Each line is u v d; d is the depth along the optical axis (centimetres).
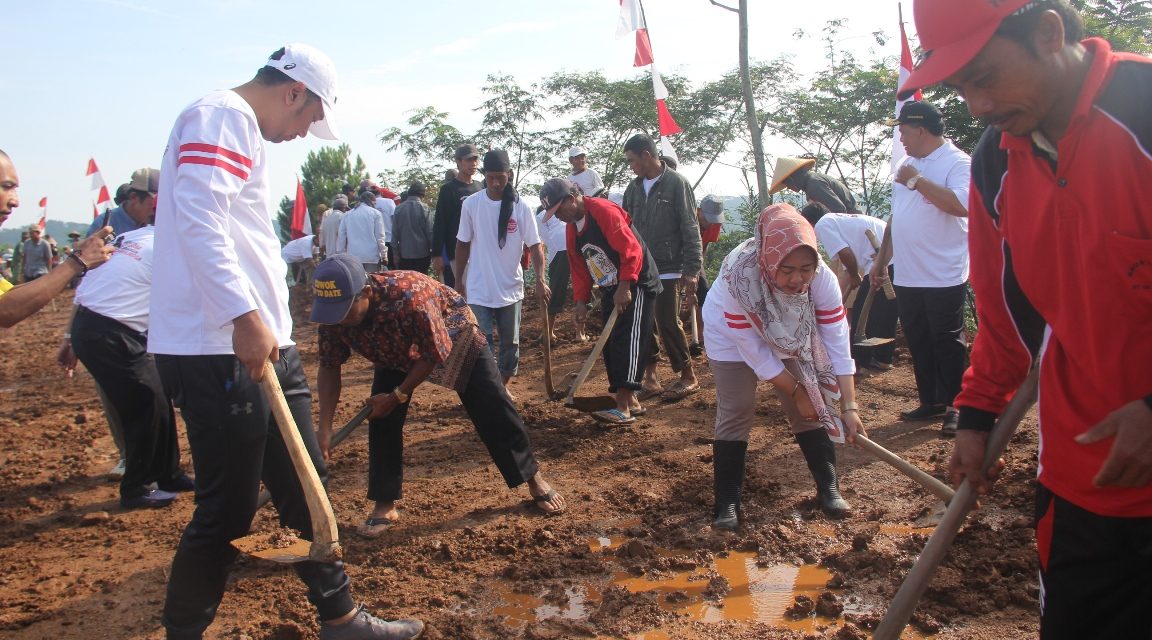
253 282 288
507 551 417
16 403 871
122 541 460
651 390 727
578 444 591
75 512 510
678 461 538
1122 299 186
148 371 496
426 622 351
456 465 562
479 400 450
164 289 279
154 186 510
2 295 376
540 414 671
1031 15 180
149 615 372
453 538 438
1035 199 199
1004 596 335
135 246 495
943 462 498
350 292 380
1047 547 215
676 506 462
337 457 587
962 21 184
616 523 449
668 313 697
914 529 413
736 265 388
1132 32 942
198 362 276
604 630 338
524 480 461
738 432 432
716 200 883
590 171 982
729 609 351
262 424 287
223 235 266
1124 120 178
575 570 395
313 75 292
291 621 352
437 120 1847
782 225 359
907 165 541
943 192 520
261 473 294
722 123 1752
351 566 413
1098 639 208
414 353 416
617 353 632
